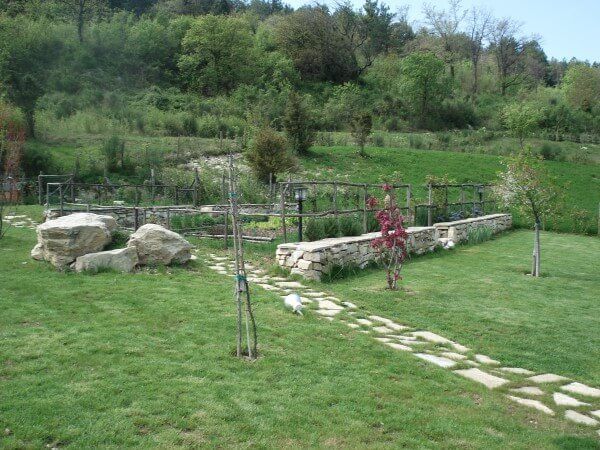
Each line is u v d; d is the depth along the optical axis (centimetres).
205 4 7038
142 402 407
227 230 1347
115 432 364
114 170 2370
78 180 2208
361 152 3016
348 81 6000
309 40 6153
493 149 3625
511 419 444
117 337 548
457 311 794
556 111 5119
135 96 4306
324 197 2078
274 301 750
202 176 2308
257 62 5547
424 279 1030
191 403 412
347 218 1273
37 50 4141
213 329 594
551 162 3266
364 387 473
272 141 2311
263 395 437
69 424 371
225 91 5131
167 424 380
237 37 5250
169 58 5266
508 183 1154
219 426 382
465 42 6694
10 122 2230
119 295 719
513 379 539
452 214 1861
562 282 1070
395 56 6581
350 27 6844
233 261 1059
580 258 1434
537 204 1131
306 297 816
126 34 5019
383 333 662
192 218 1491
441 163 2983
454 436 402
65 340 531
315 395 445
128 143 2695
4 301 668
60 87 3988
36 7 4775
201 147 2803
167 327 594
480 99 5888
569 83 6488
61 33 4591
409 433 400
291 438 377
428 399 463
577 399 499
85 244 894
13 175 2003
